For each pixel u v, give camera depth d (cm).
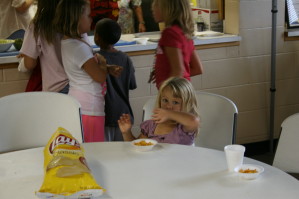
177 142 214
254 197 148
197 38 369
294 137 195
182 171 169
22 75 327
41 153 194
